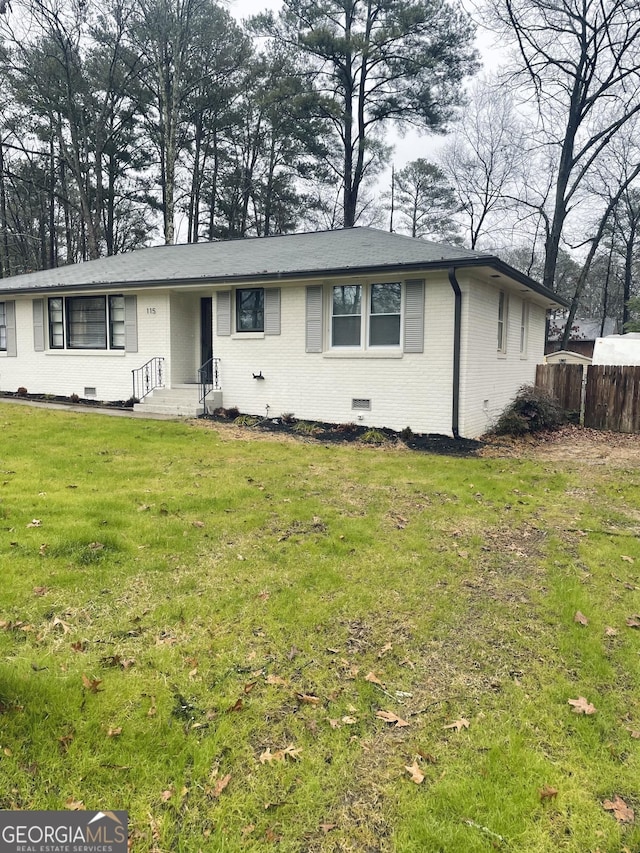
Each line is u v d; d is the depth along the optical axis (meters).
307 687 2.73
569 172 21.39
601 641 3.24
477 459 8.62
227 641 3.08
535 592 3.86
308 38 22.48
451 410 9.88
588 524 5.42
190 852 1.84
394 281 10.24
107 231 29.22
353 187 26.44
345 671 2.88
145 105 25.28
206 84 25.98
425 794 2.11
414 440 9.81
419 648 3.12
